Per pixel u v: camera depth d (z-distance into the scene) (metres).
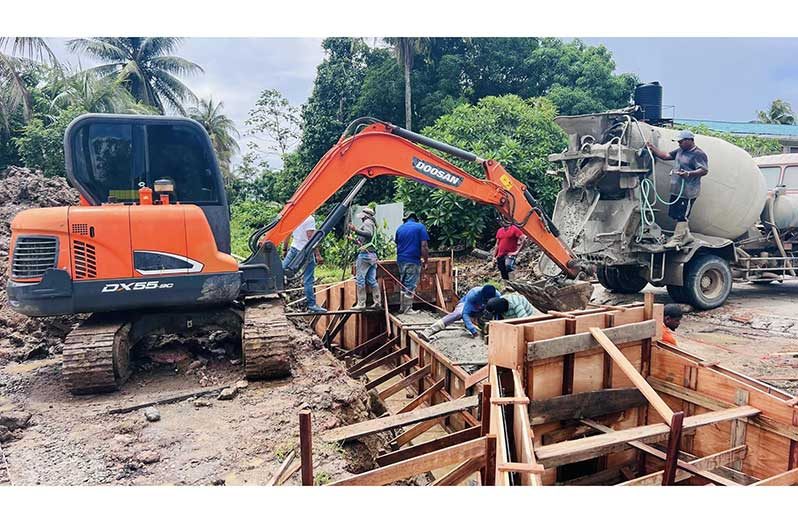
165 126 5.99
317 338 7.18
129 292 5.50
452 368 5.82
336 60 23.98
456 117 17.44
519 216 7.95
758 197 10.13
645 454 4.43
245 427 4.74
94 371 5.35
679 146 9.28
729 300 10.90
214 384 5.81
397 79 21.77
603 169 9.26
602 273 11.07
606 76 22.73
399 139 7.14
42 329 7.14
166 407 5.21
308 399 5.25
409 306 8.97
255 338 5.65
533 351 4.07
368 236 8.58
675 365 4.75
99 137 5.84
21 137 19.66
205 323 6.21
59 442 4.49
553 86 22.45
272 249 6.42
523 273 12.93
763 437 4.02
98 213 5.42
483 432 4.05
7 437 4.56
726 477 3.98
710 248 9.93
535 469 2.81
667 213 9.92
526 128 16.91
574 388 4.45
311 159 23.75
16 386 5.76
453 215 15.26
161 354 6.43
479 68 22.70
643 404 4.75
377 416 5.99
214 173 6.16
